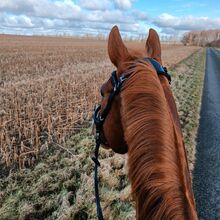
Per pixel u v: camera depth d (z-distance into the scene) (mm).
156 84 1657
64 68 19188
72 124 8117
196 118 10383
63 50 35469
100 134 2242
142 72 1723
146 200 1402
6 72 16031
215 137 8508
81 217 4605
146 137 1507
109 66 21578
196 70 26328
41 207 4797
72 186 5340
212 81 20688
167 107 1603
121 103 1783
